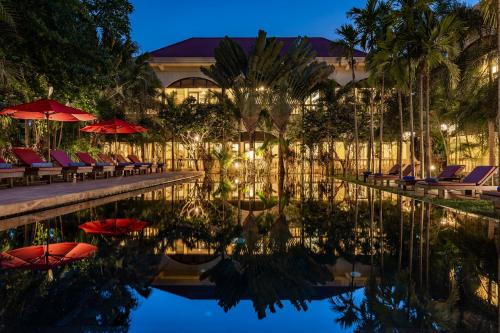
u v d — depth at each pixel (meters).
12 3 8.58
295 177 21.16
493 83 13.52
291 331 1.89
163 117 24.02
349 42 18.44
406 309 2.19
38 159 10.66
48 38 9.36
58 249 3.61
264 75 21.98
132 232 4.62
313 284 2.66
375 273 2.98
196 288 2.55
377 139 24.94
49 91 11.00
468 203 8.10
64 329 1.85
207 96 25.97
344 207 7.70
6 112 10.45
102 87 13.08
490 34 13.70
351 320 2.01
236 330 1.89
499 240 4.36
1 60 9.22
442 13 13.76
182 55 32.19
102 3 15.51
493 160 14.60
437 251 3.76
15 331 1.82
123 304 2.23
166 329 1.89
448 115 19.11
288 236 4.53
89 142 18.97
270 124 23.48
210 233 4.67
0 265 3.01
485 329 1.90
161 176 16.88
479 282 2.73
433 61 12.50
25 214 6.09
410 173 13.66
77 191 8.19
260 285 2.64
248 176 21.70
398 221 5.83
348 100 23.83
